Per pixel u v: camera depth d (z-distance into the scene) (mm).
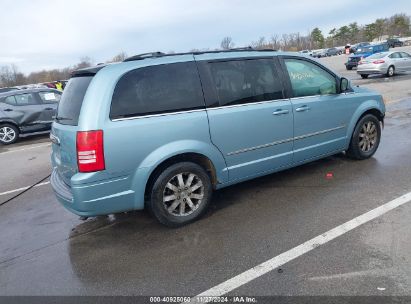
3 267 3754
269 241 3725
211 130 4211
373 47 29375
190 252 3664
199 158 4285
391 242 3477
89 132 3592
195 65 4219
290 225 4020
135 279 3297
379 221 3902
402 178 5059
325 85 5316
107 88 3703
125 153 3734
